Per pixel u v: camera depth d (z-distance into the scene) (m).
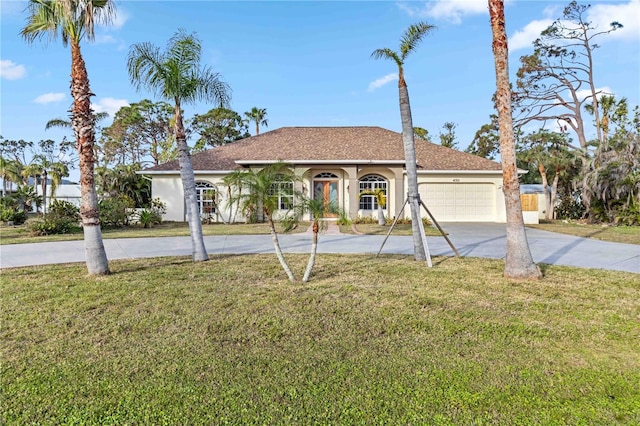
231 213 21.27
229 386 3.26
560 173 22.73
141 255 10.18
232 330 4.58
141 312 5.23
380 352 3.95
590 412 2.88
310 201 6.95
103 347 4.10
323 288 6.47
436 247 11.62
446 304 5.56
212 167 21.47
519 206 7.23
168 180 21.83
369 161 20.20
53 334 4.46
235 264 8.68
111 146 41.09
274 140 24.39
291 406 2.96
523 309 5.34
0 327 4.68
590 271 7.79
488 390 3.20
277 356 3.86
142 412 2.89
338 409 2.91
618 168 18.45
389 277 7.30
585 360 3.78
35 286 6.62
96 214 7.61
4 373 3.51
